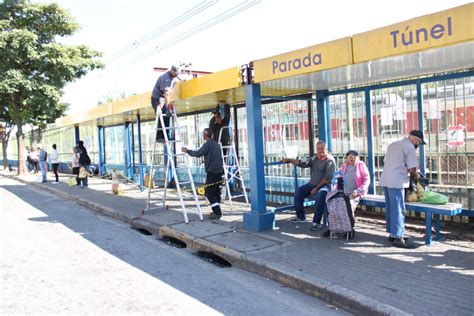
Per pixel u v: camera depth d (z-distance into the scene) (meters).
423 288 4.43
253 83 7.08
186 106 11.09
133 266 6.14
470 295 4.21
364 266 5.21
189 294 4.95
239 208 9.58
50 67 20.80
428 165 7.25
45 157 18.17
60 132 24.44
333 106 8.52
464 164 6.82
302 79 6.96
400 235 5.93
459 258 5.38
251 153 7.29
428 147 7.20
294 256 5.77
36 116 23.59
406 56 5.35
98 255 6.77
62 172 24.30
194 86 8.28
